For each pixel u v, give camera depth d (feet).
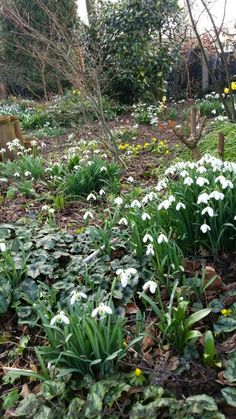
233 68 31.30
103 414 5.15
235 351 5.81
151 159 17.43
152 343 6.19
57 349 5.85
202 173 8.46
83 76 16.05
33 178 14.93
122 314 6.80
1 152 18.53
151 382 5.55
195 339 5.96
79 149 19.04
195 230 8.08
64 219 11.77
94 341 5.49
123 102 35.63
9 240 9.84
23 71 36.40
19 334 7.14
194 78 36.29
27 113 32.68
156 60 33.19
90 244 9.34
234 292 6.97
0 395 5.94
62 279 8.14
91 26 33.71
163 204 7.72
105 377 5.64
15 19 19.40
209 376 5.56
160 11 31.04
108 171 13.97
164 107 27.63
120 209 11.01
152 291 5.89
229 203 7.77
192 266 7.81
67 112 28.89
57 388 5.48
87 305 5.99
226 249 8.25
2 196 14.25
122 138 22.03
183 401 5.08
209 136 16.51
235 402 5.03
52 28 21.01
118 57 33.24
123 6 32.32
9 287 7.64
